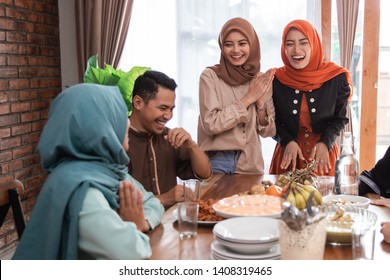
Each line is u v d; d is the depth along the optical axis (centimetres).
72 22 421
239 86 260
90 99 129
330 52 379
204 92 256
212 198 195
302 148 282
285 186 179
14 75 347
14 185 171
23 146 361
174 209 181
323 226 120
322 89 277
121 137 136
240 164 254
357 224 131
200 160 209
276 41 399
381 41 384
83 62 414
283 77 282
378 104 399
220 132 249
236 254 129
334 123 276
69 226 121
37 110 382
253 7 399
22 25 359
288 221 118
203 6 406
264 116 258
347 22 371
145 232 153
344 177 196
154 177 205
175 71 417
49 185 126
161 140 212
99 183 127
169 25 414
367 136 373
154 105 196
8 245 339
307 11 391
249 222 140
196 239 148
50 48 405
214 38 407
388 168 216
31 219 128
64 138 127
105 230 120
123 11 406
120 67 421
